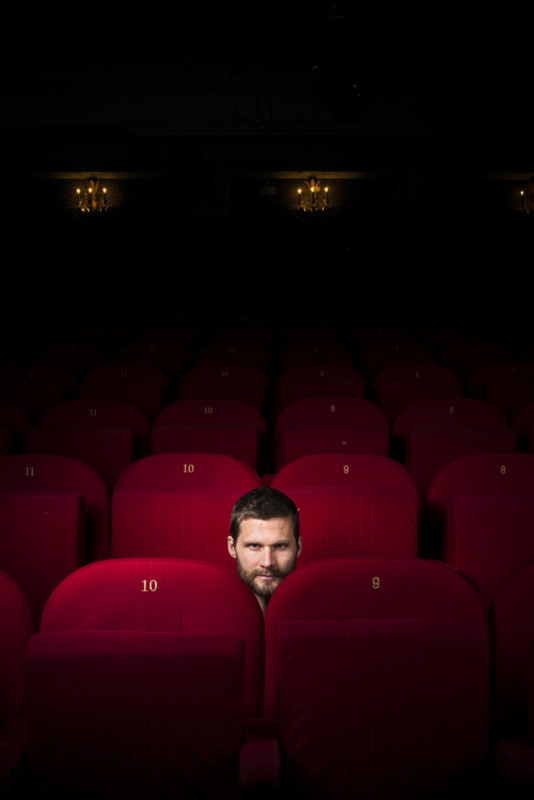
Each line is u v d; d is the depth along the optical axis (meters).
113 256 13.77
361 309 13.52
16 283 13.80
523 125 7.57
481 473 3.29
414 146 11.60
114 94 7.70
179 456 3.33
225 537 2.96
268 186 13.24
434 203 12.95
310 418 4.56
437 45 7.34
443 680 1.85
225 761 1.84
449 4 6.89
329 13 6.24
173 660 1.80
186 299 14.09
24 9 7.44
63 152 12.52
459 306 13.61
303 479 3.27
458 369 6.92
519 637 2.15
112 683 1.81
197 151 11.06
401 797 1.90
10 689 2.10
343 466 3.28
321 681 1.85
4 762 1.82
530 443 4.26
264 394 5.75
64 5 7.45
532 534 2.83
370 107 7.58
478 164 12.27
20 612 2.10
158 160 12.78
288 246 13.64
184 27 7.46
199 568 2.13
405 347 7.30
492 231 13.34
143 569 2.13
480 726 1.87
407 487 2.98
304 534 2.95
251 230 13.59
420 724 1.87
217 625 2.13
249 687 2.14
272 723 2.05
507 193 13.20
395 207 13.06
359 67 6.47
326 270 13.71
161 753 1.84
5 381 5.76
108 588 2.12
